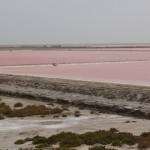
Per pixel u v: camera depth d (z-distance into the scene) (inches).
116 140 848.9
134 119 1213.7
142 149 786.2
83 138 872.9
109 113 1336.1
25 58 5177.2
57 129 1042.7
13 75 2497.5
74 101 1531.7
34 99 1705.2
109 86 1817.2
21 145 846.5
